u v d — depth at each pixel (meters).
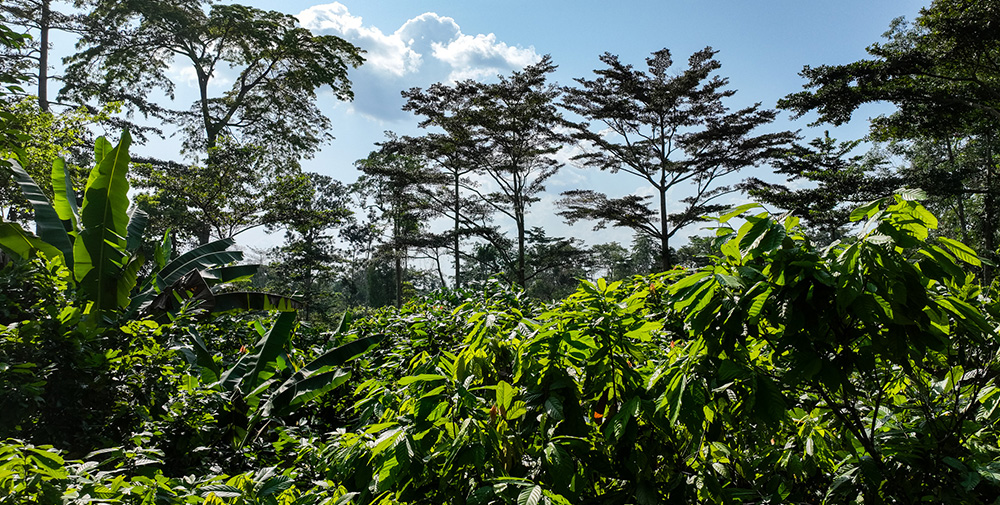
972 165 26.48
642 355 2.45
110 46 25.50
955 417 2.16
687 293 1.99
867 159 28.28
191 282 6.88
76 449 3.74
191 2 27.55
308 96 30.14
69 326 3.97
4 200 11.53
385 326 6.49
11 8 18.72
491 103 26.80
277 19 28.75
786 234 1.85
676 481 2.17
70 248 6.09
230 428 5.09
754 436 2.39
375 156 34.84
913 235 1.73
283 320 5.53
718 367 2.00
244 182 22.69
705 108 26.03
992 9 16.42
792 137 26.00
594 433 2.43
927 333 1.77
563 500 1.87
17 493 1.90
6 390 3.27
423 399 2.27
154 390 4.41
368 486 2.36
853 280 1.69
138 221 7.50
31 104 12.04
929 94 19.48
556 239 29.42
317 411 5.69
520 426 2.34
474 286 7.34
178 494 2.53
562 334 2.35
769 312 1.92
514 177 27.77
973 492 2.00
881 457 2.07
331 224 24.42
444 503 2.22
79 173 13.50
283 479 2.70
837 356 1.90
